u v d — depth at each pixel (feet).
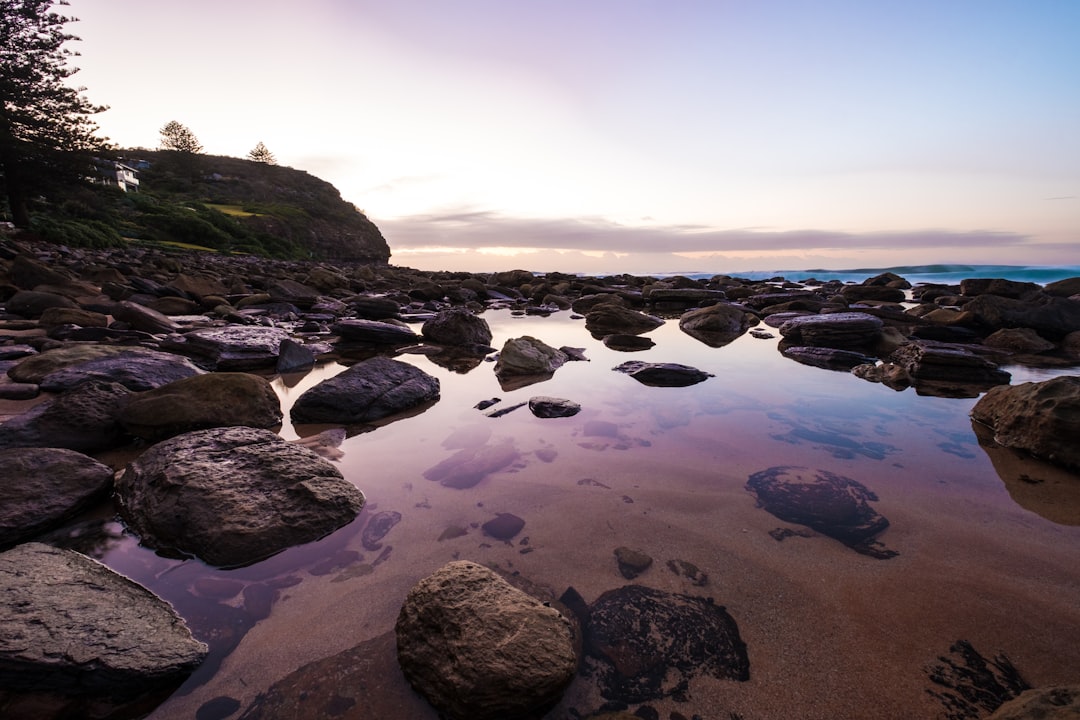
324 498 9.90
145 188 266.98
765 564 8.49
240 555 8.52
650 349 30.22
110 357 18.58
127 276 53.88
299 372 22.89
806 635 6.89
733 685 6.11
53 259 62.39
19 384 16.28
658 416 16.65
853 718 5.68
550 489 11.26
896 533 9.45
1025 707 5.31
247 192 326.85
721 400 18.62
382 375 17.94
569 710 5.79
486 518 10.01
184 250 141.08
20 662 5.66
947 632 6.95
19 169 91.76
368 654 6.62
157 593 7.73
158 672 6.05
